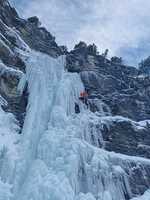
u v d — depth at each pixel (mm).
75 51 32594
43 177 16844
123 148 22219
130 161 20469
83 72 28172
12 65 25109
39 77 23578
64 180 16562
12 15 30625
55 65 25812
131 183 19781
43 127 20453
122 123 23141
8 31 27812
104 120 22781
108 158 19688
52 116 20719
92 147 19750
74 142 18703
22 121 22172
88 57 31750
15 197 16312
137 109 26547
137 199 19031
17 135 20484
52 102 22172
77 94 24734
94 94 26516
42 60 25781
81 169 18188
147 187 20094
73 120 21188
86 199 16250
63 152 18188
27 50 28250
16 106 22906
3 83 23156
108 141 22156
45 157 18203
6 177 17141
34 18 34844
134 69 34312
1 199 15969
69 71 29203
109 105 25688
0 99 22391
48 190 15906
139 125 24047
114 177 18938
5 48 25125
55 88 23250
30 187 16234
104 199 17078
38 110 21141
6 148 18453
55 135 19219
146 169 20688
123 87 29297
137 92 28016
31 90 23125
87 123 21594
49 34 34250
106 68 31422
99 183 18047
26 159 18219
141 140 23094
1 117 21219
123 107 26062
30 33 31703
